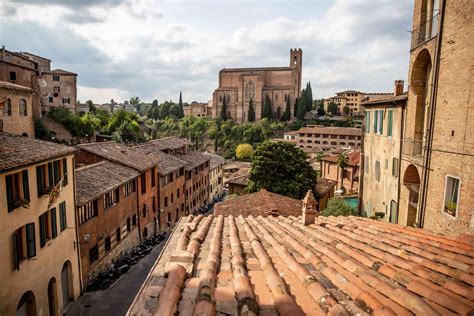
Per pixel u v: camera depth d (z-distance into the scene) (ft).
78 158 105.19
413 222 65.36
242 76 497.87
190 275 18.67
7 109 134.21
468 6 43.78
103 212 84.69
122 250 96.48
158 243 115.24
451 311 14.82
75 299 71.46
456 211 45.83
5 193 47.62
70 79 237.45
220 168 242.78
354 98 542.57
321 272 20.15
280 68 514.27
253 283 18.22
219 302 15.07
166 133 487.20
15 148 55.21
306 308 15.14
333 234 31.65
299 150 120.26
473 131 42.86
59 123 196.95
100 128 239.71
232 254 23.77
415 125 62.08
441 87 50.29
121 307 70.49
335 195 145.07
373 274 19.45
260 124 430.61
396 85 78.02
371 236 30.22
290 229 36.40
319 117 512.63
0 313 46.14
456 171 46.14
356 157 169.27
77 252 72.23
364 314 14.24
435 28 55.52
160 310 13.26
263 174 115.65
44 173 59.00
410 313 14.32
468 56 43.93
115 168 99.19
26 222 52.85
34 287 55.01
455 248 25.82
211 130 431.43
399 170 68.44
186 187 162.71
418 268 20.58
